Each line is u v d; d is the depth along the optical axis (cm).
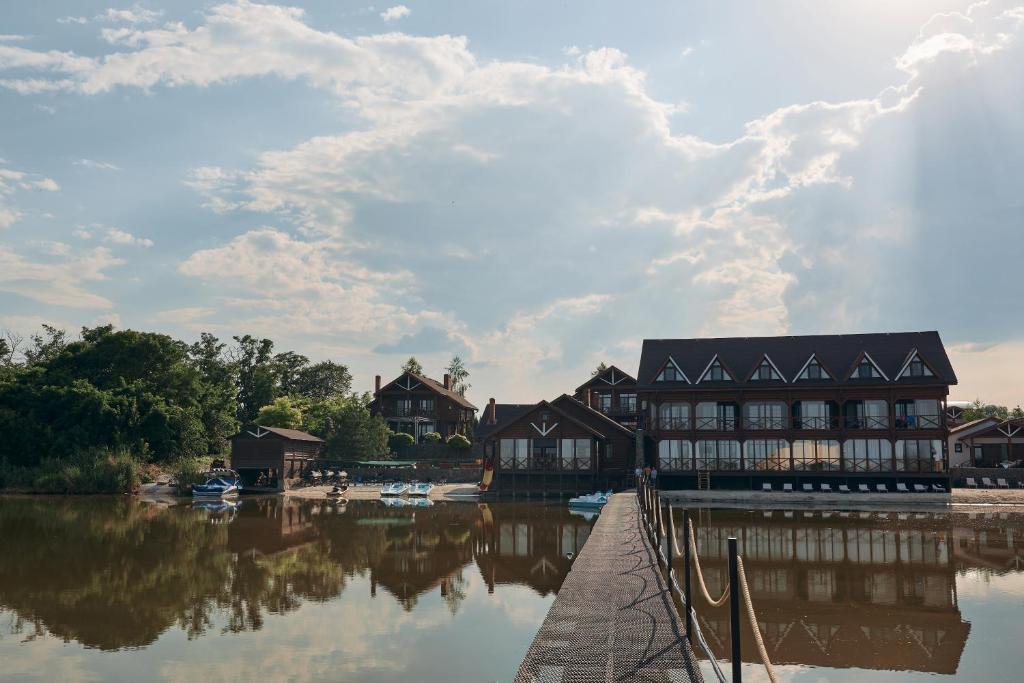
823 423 5456
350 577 2356
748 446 5538
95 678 1379
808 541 2975
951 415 8856
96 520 3909
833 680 1349
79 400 6325
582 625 1345
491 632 1702
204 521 3912
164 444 6575
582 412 6197
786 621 1733
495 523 3853
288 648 1566
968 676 1370
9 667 1437
